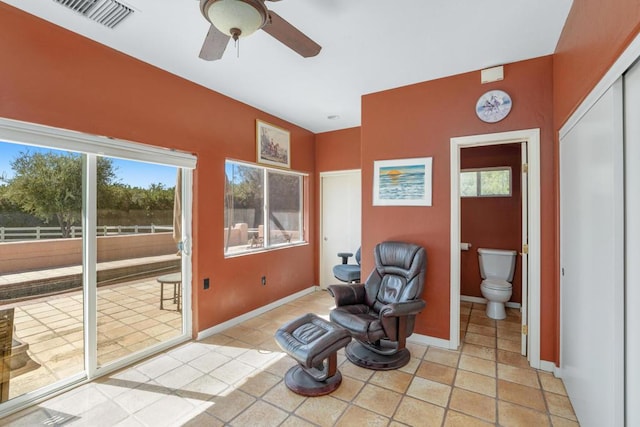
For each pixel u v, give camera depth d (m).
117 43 2.30
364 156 3.33
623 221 1.34
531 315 2.55
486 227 4.30
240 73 2.83
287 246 4.41
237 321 3.52
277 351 2.83
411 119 3.07
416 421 1.89
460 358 2.69
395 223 3.14
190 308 3.07
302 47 1.80
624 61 1.21
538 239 2.52
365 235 3.31
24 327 2.03
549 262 2.48
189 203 3.05
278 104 3.67
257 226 3.97
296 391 2.16
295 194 4.72
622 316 1.35
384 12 1.97
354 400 2.10
